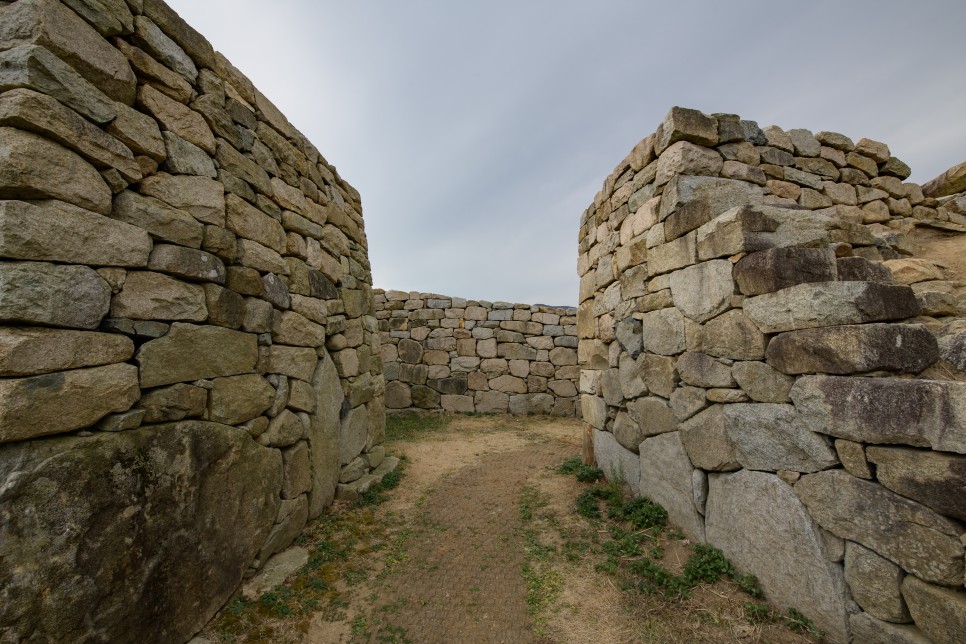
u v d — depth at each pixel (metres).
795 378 2.35
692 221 3.10
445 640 2.30
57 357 1.69
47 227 1.68
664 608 2.43
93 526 1.74
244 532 2.61
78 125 1.81
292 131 3.70
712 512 2.87
